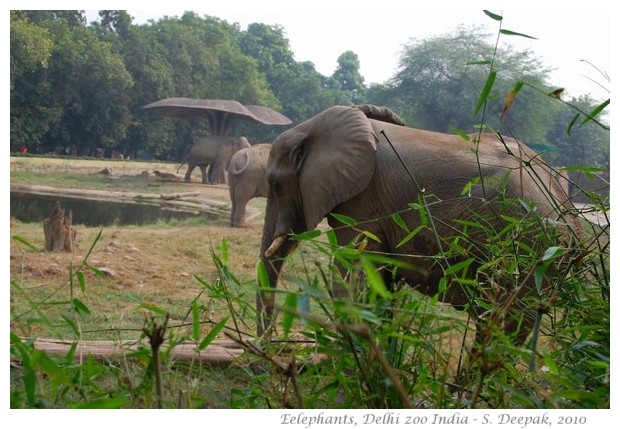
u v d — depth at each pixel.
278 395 3.33
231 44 82.62
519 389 3.14
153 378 3.21
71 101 51.38
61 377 2.50
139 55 56.03
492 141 6.27
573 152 45.28
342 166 6.55
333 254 3.27
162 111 44.19
